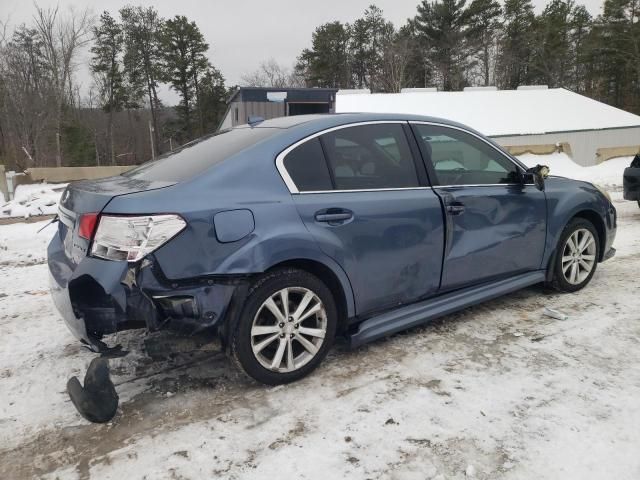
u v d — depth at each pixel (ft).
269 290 9.86
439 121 12.97
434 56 173.78
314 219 10.23
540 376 10.65
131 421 9.35
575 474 7.77
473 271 12.94
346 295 10.84
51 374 11.23
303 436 8.80
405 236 11.46
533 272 14.65
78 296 9.14
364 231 10.85
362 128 11.58
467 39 170.50
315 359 10.68
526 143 84.79
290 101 65.62
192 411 9.63
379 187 11.39
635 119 97.04
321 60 189.37
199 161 10.55
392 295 11.59
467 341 12.39
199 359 11.60
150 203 8.90
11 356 12.14
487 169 13.48
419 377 10.69
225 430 9.01
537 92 107.24
